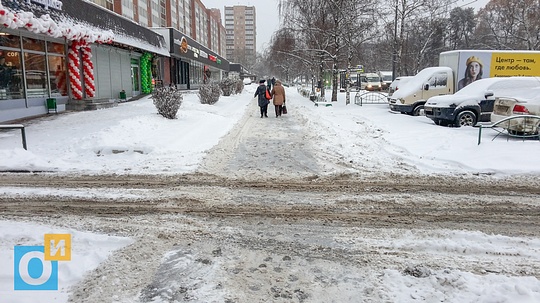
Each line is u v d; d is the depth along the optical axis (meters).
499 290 3.43
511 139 10.48
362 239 4.62
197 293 3.46
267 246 4.45
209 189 6.66
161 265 3.96
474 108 13.43
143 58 28.48
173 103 14.05
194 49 40.91
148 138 10.59
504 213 5.51
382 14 23.84
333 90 27.22
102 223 5.10
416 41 41.06
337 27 24.16
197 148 9.95
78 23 16.48
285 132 13.01
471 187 6.73
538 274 3.80
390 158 9.00
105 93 22.23
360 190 6.61
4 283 3.58
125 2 43.69
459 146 9.45
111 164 8.36
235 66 87.94
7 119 13.93
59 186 6.79
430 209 5.67
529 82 13.85
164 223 5.12
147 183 7.01
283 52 30.77
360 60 28.53
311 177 7.44
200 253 4.25
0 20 10.80
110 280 3.65
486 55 17.73
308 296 3.44
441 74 17.66
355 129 13.42
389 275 3.77
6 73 14.33
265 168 8.12
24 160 8.23
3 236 4.54
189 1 77.06
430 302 3.32
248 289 3.54
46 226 4.93
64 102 18.00
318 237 4.69
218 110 19.73
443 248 4.36
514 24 43.03
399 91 18.47
